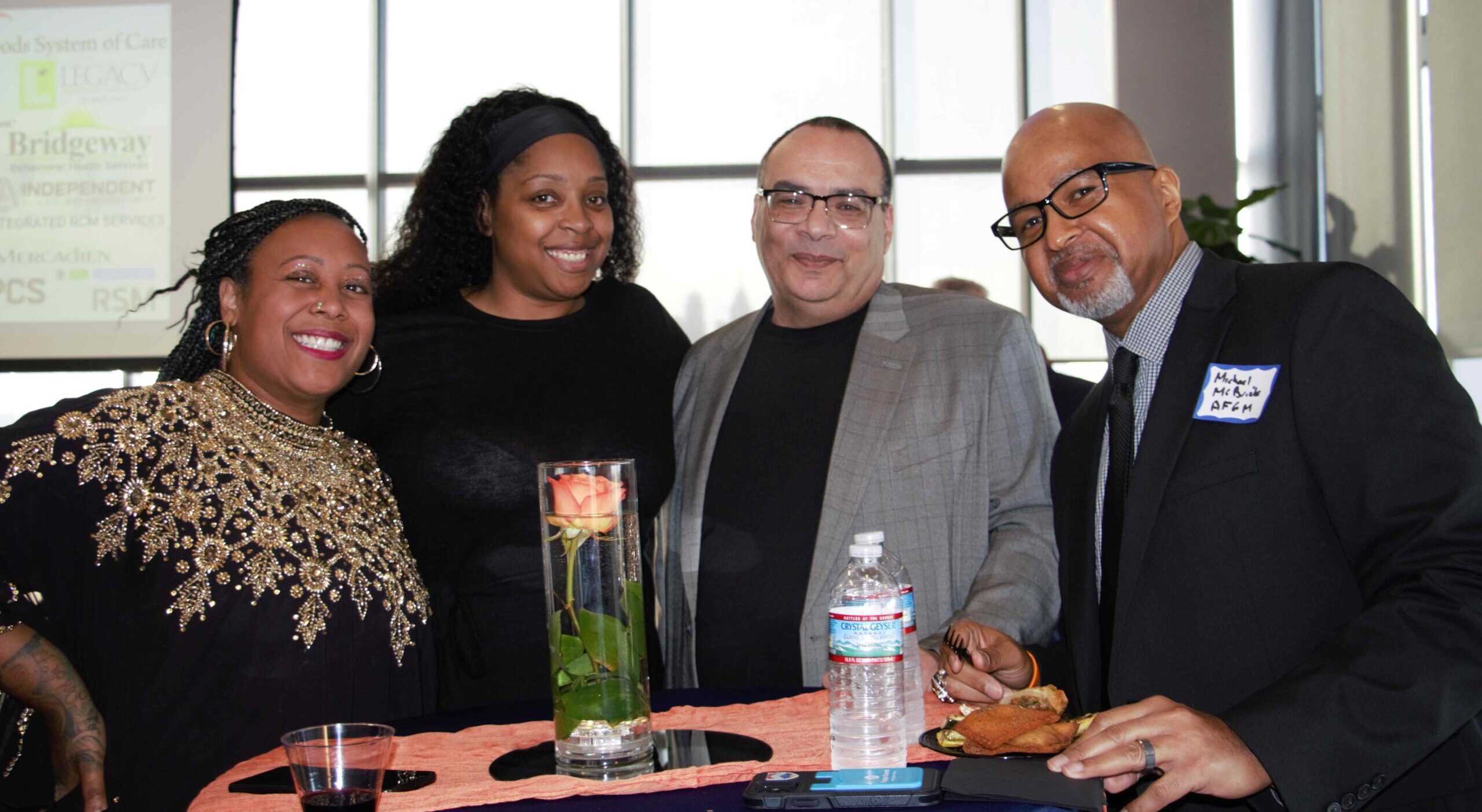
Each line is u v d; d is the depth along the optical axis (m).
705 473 2.33
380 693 1.85
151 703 1.69
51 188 6.97
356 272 1.99
